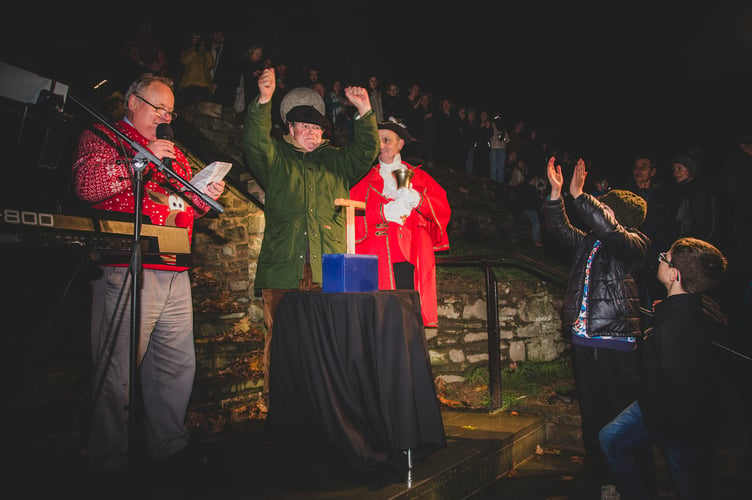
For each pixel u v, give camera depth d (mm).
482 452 3096
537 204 9125
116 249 1914
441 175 7973
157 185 2559
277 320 2746
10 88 1729
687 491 2178
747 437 3367
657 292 4852
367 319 2498
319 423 2475
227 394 3717
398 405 2451
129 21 8000
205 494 2283
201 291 4828
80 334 3289
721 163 11406
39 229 1701
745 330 3439
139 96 2508
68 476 2402
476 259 4297
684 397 2084
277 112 7266
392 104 8508
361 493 2305
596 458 2879
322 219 2932
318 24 11305
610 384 2777
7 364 2613
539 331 5773
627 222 2861
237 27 9938
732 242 4070
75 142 2311
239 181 5070
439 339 4926
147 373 2691
